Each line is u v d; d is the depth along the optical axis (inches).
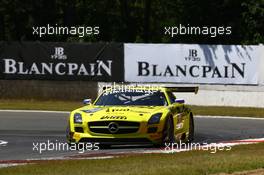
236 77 4037.9
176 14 5871.1
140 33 6190.9
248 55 4018.2
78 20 5915.4
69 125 2162.9
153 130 2081.7
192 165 1582.2
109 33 6043.3
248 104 4018.2
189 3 5123.0
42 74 4318.4
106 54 4224.9
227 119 3346.5
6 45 4347.9
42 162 1761.8
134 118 2080.5
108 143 2085.4
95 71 4247.0
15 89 4355.3
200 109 3804.1
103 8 5994.1
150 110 2145.7
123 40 6043.3
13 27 5900.6
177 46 4109.3
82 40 5241.1
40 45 4315.9
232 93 4040.4
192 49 4092.0
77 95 4279.0
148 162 1669.5
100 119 2094.0
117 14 6082.7
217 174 1478.8
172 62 4119.1
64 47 4288.9
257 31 4928.6
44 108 3818.9
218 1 5068.9
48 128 2866.6
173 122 2186.3
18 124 3024.1
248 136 2593.5
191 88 2396.7
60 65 4298.7
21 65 4340.6
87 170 1542.8
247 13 4899.1
